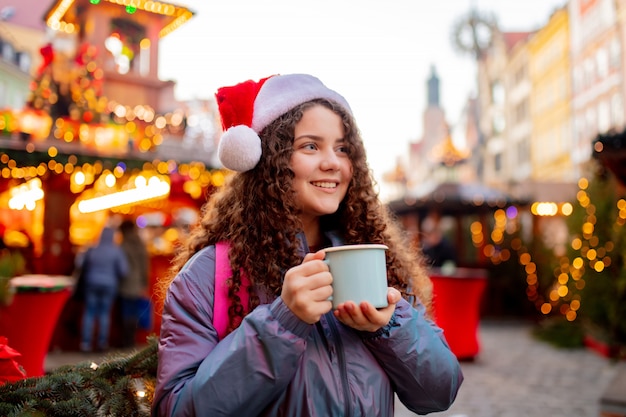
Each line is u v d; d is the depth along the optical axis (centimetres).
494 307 1260
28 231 906
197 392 123
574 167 2475
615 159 544
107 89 889
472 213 1327
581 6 2412
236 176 163
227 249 148
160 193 936
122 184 950
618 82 2094
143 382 183
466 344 729
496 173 3562
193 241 164
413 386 142
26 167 749
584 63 2389
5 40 1164
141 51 905
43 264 890
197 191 1046
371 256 126
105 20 848
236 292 141
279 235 146
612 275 779
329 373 135
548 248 1255
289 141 151
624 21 2047
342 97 160
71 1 816
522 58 3150
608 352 760
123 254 825
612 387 404
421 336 144
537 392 555
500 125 3484
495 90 3584
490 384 593
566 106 2569
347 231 165
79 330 817
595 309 793
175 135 916
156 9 739
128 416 170
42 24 1220
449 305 723
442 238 1053
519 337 988
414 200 1300
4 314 388
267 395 124
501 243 1288
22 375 195
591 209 816
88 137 826
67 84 833
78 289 803
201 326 137
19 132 755
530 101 3023
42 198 909
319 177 152
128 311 827
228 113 159
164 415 131
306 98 155
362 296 124
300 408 131
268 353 122
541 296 1237
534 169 2969
